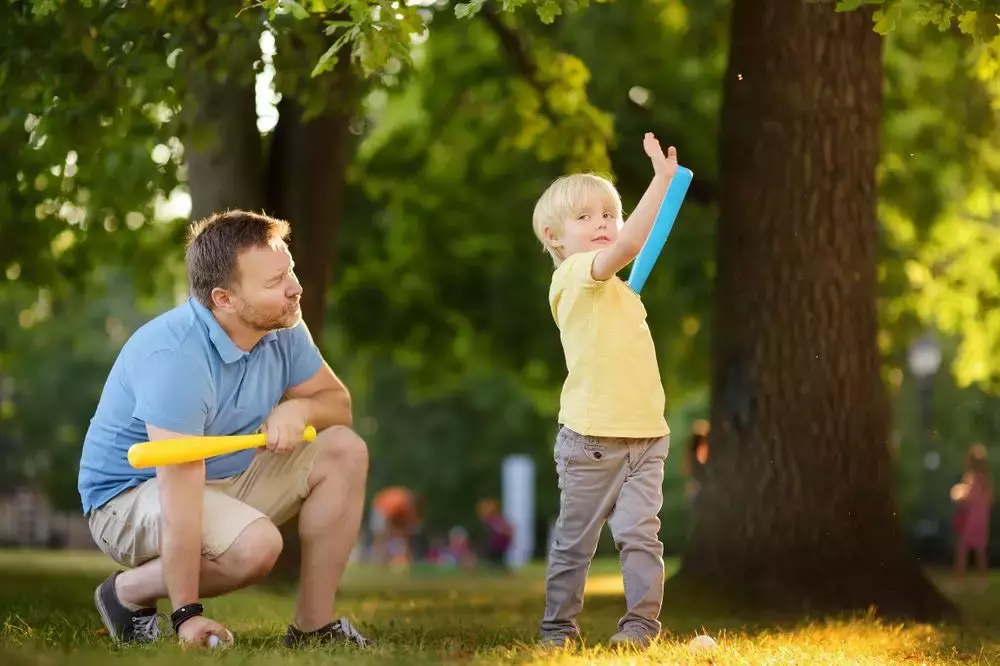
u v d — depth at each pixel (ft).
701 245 64.03
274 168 43.29
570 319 18.12
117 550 17.87
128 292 139.54
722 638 19.72
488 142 63.77
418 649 17.17
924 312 63.52
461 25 59.21
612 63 56.80
